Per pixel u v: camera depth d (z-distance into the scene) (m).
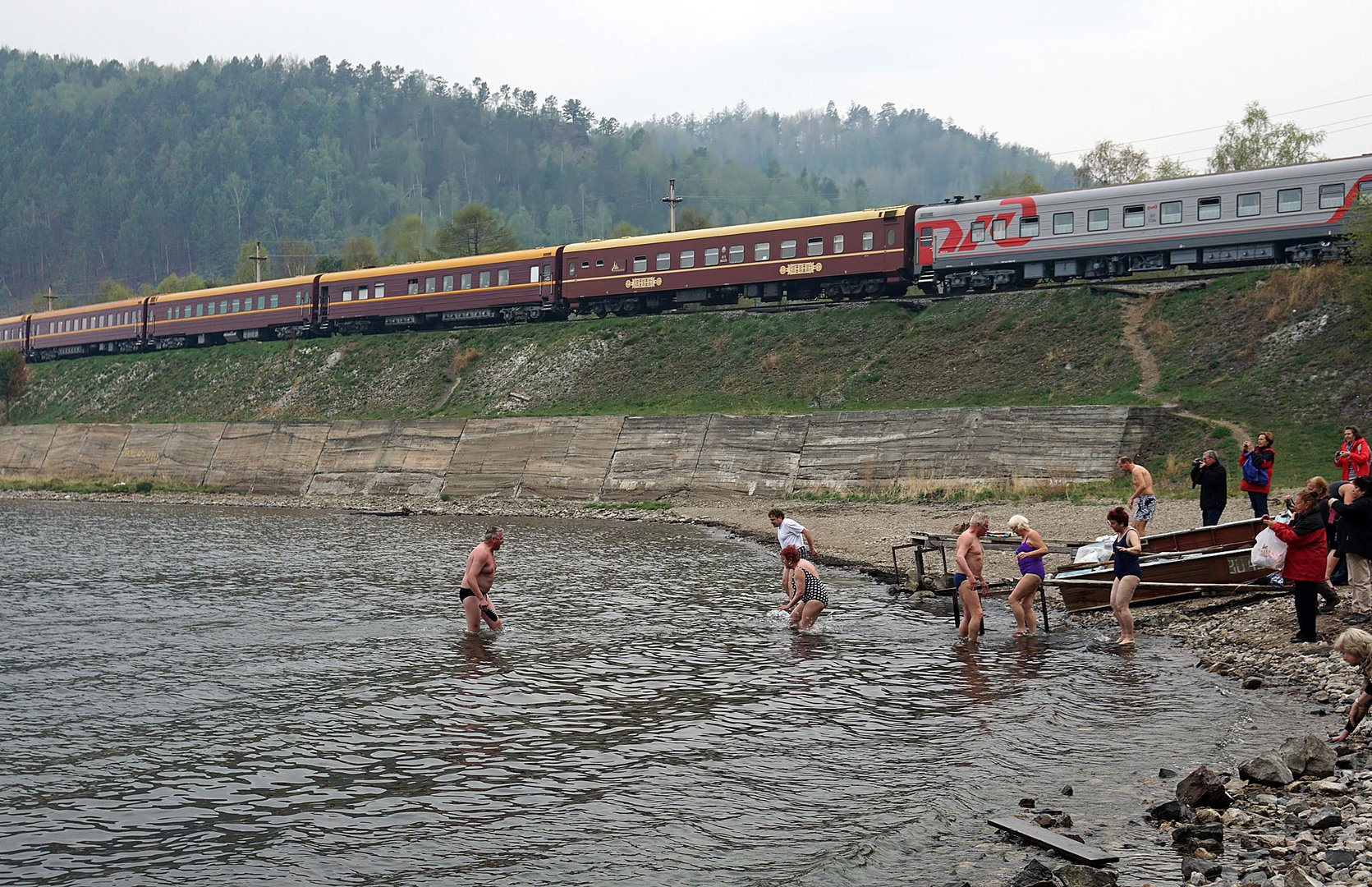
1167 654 18.61
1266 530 18.33
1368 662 12.73
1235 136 76.12
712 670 18.41
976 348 49.25
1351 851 9.74
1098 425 39.81
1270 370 40.34
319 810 12.12
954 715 15.34
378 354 72.88
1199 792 11.35
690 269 59.62
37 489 70.81
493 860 10.70
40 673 18.69
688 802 12.15
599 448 52.69
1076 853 10.17
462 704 16.45
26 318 99.50
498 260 67.75
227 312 82.69
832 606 24.25
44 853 11.01
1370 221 39.88
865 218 53.75
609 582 28.16
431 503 55.22
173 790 12.82
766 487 46.78
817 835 11.13
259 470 65.00
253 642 21.11
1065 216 48.28
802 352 54.53
